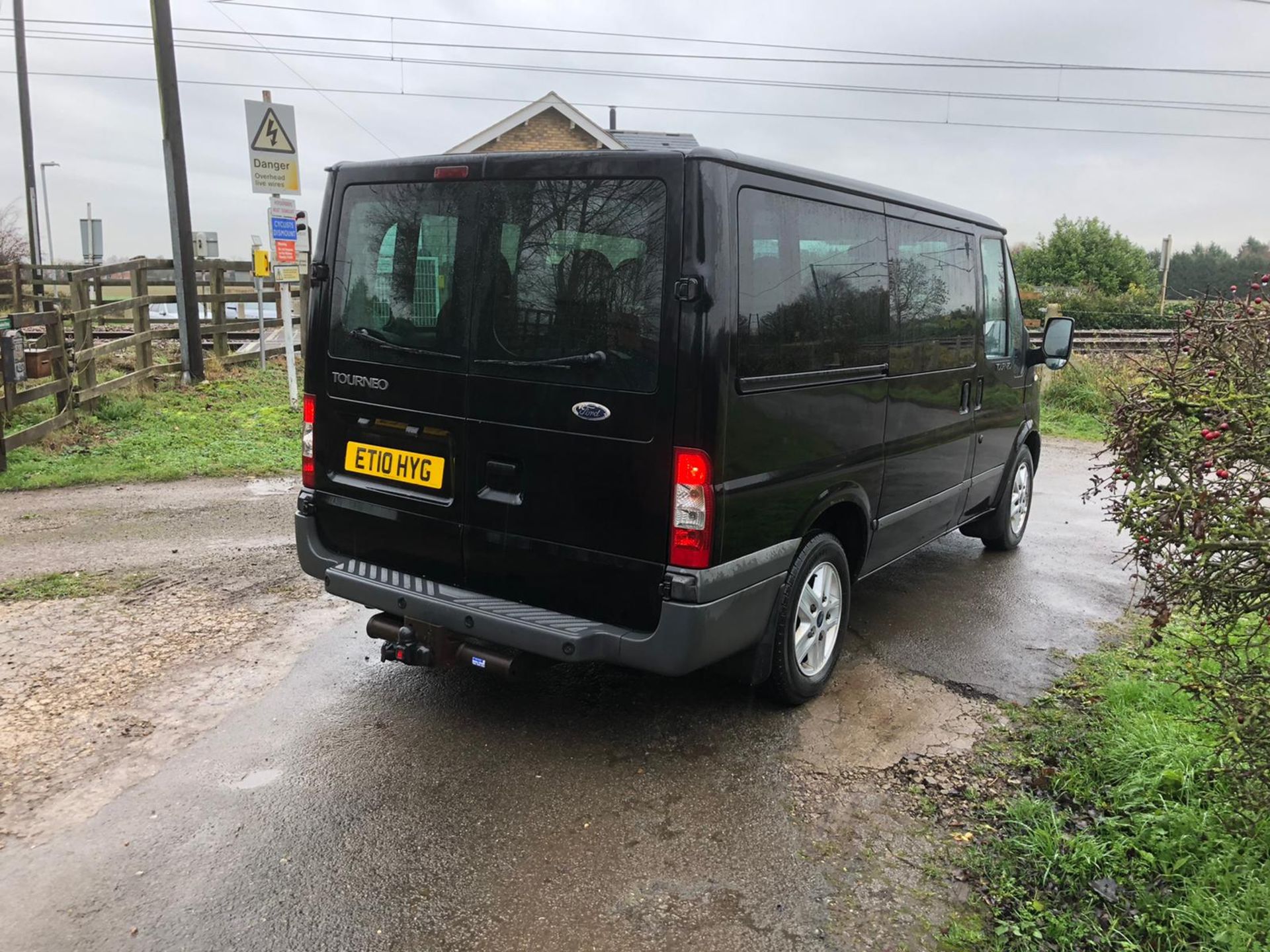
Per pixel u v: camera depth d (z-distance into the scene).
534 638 3.29
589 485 3.30
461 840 3.02
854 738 3.76
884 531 4.55
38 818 3.08
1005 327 5.89
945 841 3.05
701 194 3.05
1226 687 2.76
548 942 2.56
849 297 3.92
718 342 3.09
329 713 3.89
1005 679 4.36
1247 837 2.83
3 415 8.48
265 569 5.75
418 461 3.74
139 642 4.58
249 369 13.13
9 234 26.42
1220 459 2.52
